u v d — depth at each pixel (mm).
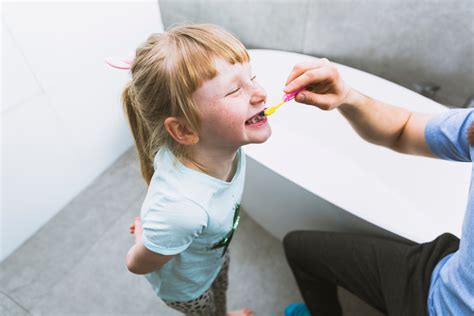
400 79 1408
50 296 1337
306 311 1194
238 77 498
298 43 1518
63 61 1314
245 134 529
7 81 1168
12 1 1084
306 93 608
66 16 1255
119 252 1454
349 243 866
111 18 1431
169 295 872
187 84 482
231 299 1302
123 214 1579
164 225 566
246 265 1389
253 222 1521
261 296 1306
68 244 1485
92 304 1312
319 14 1366
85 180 1664
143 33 1638
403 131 758
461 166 1111
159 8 1682
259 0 1438
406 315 706
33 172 1391
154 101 537
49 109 1343
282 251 1422
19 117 1253
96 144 1629
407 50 1301
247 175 1129
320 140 1574
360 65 1454
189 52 485
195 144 562
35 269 1414
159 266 682
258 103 524
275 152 1518
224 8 1545
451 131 654
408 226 1025
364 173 1448
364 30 1329
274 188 1083
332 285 992
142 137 674
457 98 1336
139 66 533
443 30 1185
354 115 744
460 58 1217
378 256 815
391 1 1205
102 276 1384
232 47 502
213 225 640
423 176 1247
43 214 1523
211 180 584
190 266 772
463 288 571
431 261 730
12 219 1396
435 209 1212
